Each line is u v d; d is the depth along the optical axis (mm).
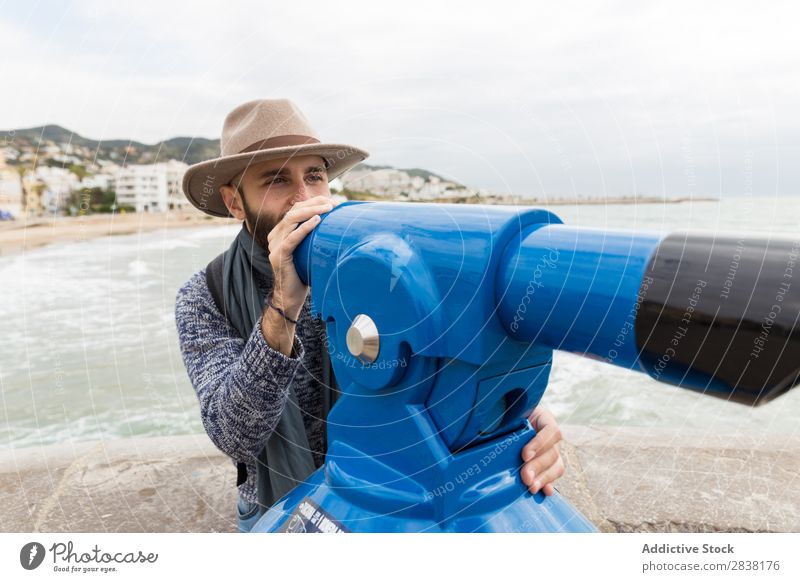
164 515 1550
